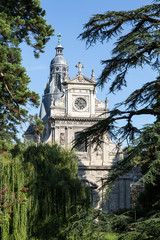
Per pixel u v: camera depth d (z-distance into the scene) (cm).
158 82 1883
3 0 2727
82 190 3456
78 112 7725
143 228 1510
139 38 1764
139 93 1952
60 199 3231
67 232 1744
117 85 2012
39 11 2883
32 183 2995
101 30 1955
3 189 2586
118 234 1612
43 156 3684
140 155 1705
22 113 2588
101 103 7838
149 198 4294
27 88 2611
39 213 3052
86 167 7456
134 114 1869
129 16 1906
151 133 1652
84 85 7831
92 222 1683
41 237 2800
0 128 2664
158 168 1619
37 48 2833
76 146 1917
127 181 7406
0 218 2505
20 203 2692
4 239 2542
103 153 7569
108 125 1886
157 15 1884
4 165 2719
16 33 2817
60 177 3488
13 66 2423
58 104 7731
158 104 1930
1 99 2533
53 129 7562
